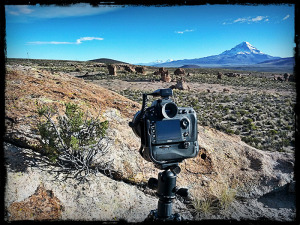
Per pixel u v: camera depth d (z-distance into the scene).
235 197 0.99
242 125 4.39
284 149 2.94
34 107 0.93
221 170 1.11
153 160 0.53
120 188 0.87
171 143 0.54
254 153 1.26
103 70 20.62
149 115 0.53
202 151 1.15
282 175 1.10
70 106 0.83
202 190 0.98
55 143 0.80
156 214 0.59
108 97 1.38
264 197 1.01
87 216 0.73
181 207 0.90
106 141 0.97
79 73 16.77
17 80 1.11
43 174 0.77
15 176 0.71
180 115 0.55
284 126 4.39
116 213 0.78
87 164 0.82
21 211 0.65
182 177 1.02
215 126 4.01
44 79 1.25
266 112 5.65
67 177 0.80
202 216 0.85
